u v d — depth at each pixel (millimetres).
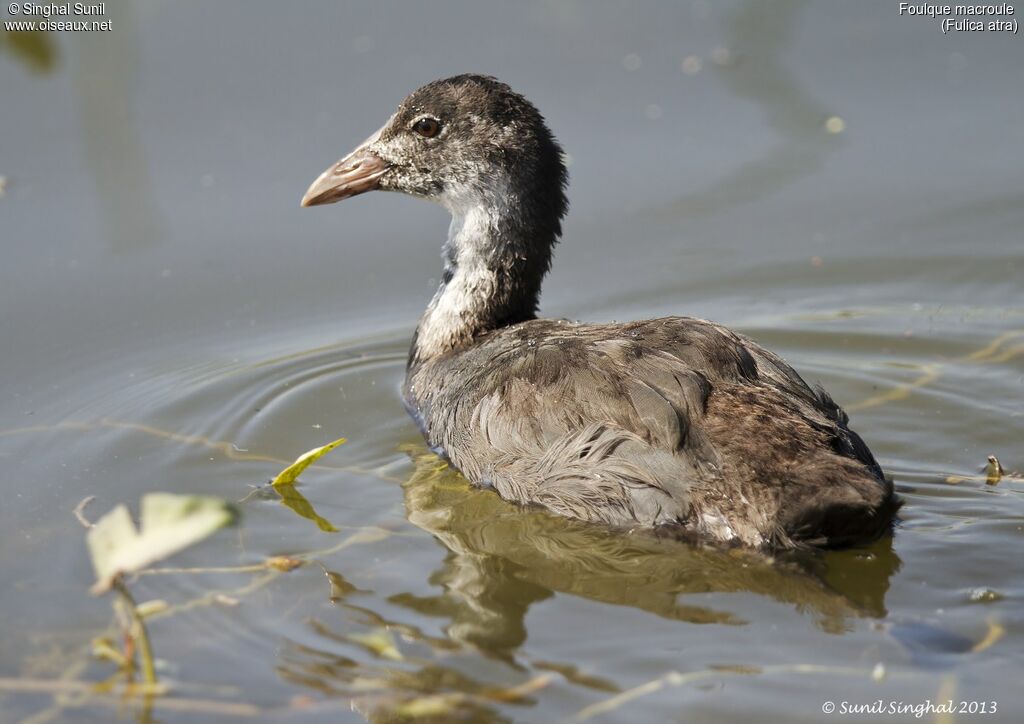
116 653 9266
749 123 18812
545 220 13719
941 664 8805
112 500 11539
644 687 8727
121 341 14758
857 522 9750
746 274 16188
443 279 14062
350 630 9547
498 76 19328
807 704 8508
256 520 11211
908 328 14945
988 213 17031
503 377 11539
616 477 10453
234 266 16234
